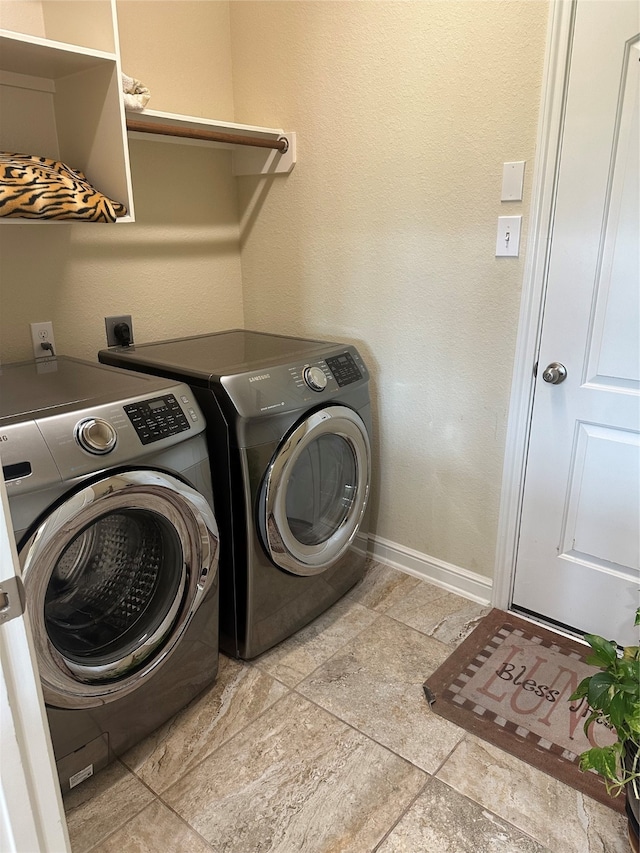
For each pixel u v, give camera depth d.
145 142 2.10
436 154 1.88
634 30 1.47
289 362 1.78
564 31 1.56
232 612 1.80
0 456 1.12
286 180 2.29
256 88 2.29
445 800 1.42
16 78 1.70
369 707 1.70
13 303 1.85
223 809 1.41
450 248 1.93
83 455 1.24
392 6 1.85
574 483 1.86
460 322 1.97
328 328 2.34
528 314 1.81
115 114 1.62
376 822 1.37
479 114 1.77
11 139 1.73
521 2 1.61
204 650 1.67
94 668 1.36
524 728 1.61
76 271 1.98
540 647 1.92
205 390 1.62
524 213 1.75
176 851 1.32
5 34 1.37
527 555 2.03
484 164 1.79
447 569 2.24
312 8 2.03
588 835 1.33
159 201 2.19
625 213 1.59
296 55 2.12
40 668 1.23
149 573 1.56
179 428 1.45
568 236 1.69
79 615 1.45
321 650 1.93
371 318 2.20
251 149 2.33
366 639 1.98
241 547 1.70
